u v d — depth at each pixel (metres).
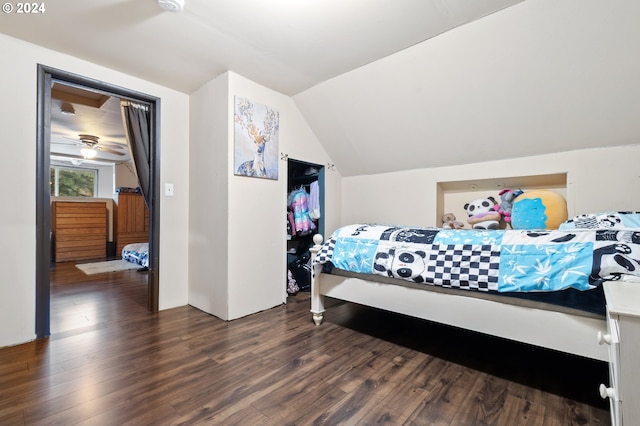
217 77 2.61
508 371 1.73
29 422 1.26
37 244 2.11
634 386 0.84
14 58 2.02
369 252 2.06
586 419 1.31
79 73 2.29
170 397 1.45
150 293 2.76
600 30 1.69
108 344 2.04
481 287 1.59
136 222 6.32
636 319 0.84
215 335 2.21
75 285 3.67
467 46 2.04
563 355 1.93
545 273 1.42
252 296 2.71
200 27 1.92
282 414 1.33
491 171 2.80
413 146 3.02
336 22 1.87
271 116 2.88
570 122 2.20
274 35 2.01
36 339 2.10
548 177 2.62
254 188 2.73
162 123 2.79
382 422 1.29
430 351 1.98
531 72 2.03
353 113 2.98
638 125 2.03
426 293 1.84
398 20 1.85
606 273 1.27
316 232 3.75
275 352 1.94
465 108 2.45
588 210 2.32
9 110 2.00
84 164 7.01
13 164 2.02
